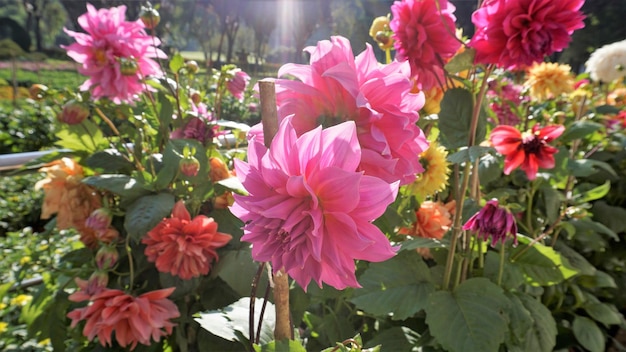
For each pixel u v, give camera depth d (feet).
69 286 1.91
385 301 1.64
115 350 1.75
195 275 1.62
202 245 1.60
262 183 0.72
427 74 1.60
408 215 1.90
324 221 0.72
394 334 1.82
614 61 3.91
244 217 0.75
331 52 0.81
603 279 2.60
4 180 5.59
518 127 2.77
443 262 1.99
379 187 0.69
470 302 1.62
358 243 0.68
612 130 3.22
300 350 0.95
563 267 1.87
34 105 7.32
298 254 0.70
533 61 1.37
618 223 2.90
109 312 1.52
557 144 2.69
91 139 1.89
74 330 1.89
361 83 0.82
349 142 0.68
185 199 1.82
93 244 1.82
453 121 1.60
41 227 4.89
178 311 1.64
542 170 2.35
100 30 1.72
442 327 1.56
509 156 1.89
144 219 1.51
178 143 1.73
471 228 1.57
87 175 1.90
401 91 0.78
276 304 1.00
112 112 1.88
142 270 1.77
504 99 2.77
